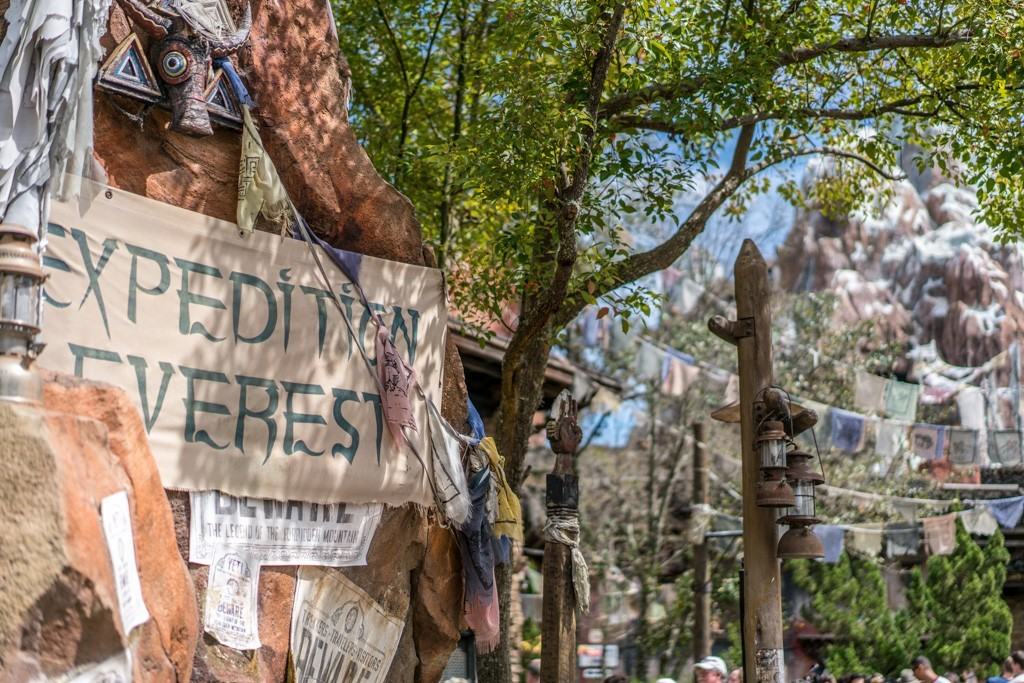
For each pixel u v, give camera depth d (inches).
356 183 275.0
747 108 429.4
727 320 367.9
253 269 243.1
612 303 375.6
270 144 260.2
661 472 994.1
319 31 275.3
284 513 244.4
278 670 240.5
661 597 910.4
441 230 476.1
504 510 298.8
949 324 1211.9
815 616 864.9
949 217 1274.6
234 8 256.4
